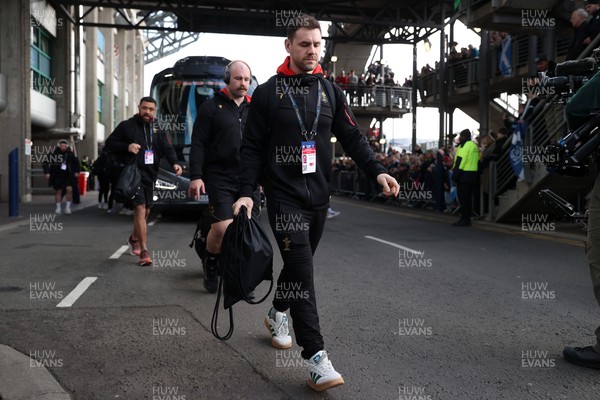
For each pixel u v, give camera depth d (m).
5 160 16.58
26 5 16.55
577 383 2.97
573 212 3.42
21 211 13.57
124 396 2.75
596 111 3.09
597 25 8.30
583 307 4.54
